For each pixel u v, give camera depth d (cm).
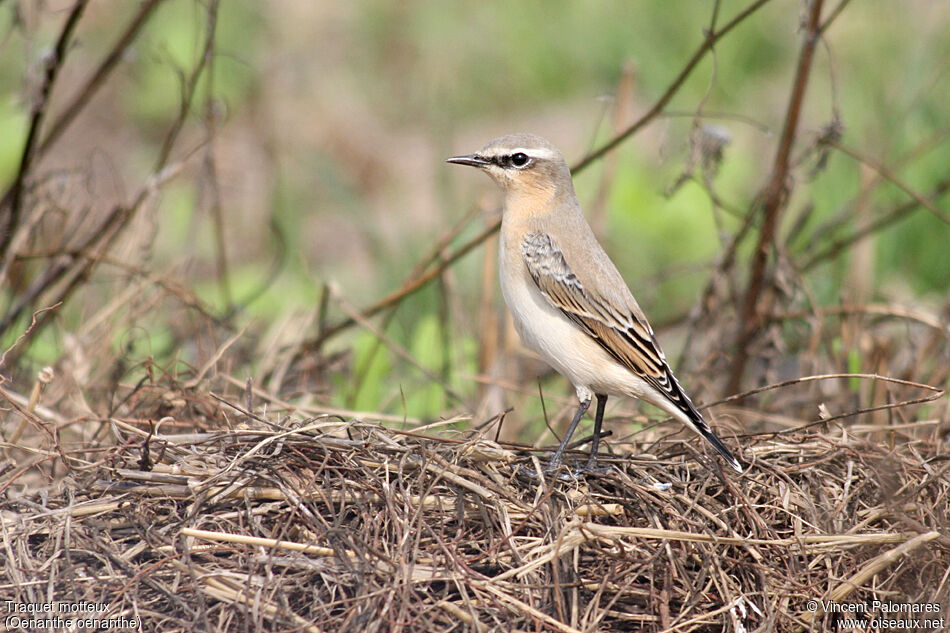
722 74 2005
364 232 1689
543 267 1022
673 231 1672
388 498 852
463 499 886
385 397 1298
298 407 1108
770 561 860
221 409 998
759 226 1315
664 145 1180
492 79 2252
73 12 1171
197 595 787
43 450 960
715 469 935
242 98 1986
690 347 1323
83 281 1241
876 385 1212
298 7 2222
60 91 1944
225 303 1409
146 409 1093
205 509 872
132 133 2072
